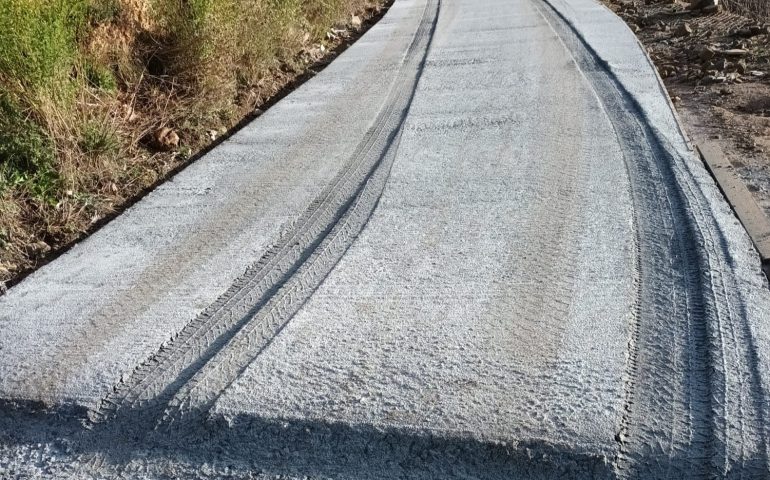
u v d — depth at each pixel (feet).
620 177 14.84
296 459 8.34
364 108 22.06
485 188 14.94
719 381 8.66
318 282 11.96
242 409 8.88
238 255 13.26
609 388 8.64
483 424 8.23
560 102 20.34
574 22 32.45
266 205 15.44
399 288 11.40
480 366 9.24
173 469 8.45
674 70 25.68
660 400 8.48
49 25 17.90
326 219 14.49
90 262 13.58
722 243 11.86
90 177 17.39
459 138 18.22
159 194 16.72
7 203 15.29
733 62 25.16
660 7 38.42
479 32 32.42
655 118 18.22
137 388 9.63
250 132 20.80
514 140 17.66
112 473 8.51
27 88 17.06
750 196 13.69
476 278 11.48
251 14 26.32
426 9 41.98
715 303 10.22
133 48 22.29
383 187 15.61
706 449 7.77
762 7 33.63
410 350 9.71
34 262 14.52
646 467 7.65
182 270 12.87
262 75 26.63
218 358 10.03
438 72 25.45
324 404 8.82
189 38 22.74
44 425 9.35
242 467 8.34
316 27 34.09
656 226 12.67
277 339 10.25
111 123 18.74
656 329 9.80
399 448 8.21
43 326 11.33
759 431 7.92
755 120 18.80
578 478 7.68
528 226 13.08
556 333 9.83
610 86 21.48
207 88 22.85
